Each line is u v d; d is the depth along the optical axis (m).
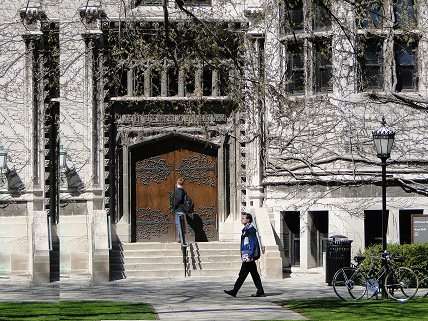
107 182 39.38
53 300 28.41
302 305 26.42
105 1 39.12
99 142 39.03
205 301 28.05
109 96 39.38
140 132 39.72
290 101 34.31
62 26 38.12
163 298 29.02
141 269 37.09
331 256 33.50
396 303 26.84
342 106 37.19
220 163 39.97
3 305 26.64
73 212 38.91
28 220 38.75
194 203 40.38
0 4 38.47
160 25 37.16
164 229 40.22
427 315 23.77
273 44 37.88
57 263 38.06
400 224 37.25
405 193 37.09
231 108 38.97
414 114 37.38
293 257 38.12
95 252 35.84
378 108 37.28
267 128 37.72
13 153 39.00
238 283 29.55
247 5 39.56
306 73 37.53
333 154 37.06
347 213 36.69
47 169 39.38
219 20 35.72
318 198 37.09
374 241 37.41
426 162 37.25
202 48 27.62
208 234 40.28
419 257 32.53
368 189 36.84
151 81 39.59
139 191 40.12
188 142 40.31
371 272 28.84
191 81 36.84
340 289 31.88
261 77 32.47
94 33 37.66
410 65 37.62
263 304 26.97
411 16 36.47
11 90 38.59
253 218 38.12
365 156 37.03
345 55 37.03
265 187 38.53
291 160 37.91
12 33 38.41
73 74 38.47
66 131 39.06
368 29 36.25
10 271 38.47
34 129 38.91
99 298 29.05
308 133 37.41
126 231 39.38
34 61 38.34
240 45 31.94
